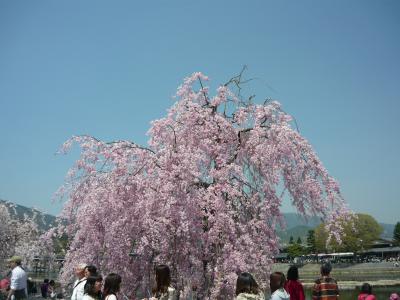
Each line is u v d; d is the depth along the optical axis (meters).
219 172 10.48
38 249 18.58
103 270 10.62
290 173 11.18
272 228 10.91
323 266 8.30
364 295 9.96
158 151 10.88
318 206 11.02
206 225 10.30
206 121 11.41
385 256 73.12
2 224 25.78
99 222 10.77
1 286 11.44
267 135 11.20
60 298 13.81
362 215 65.31
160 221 9.81
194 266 10.08
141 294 10.48
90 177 11.86
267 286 9.99
